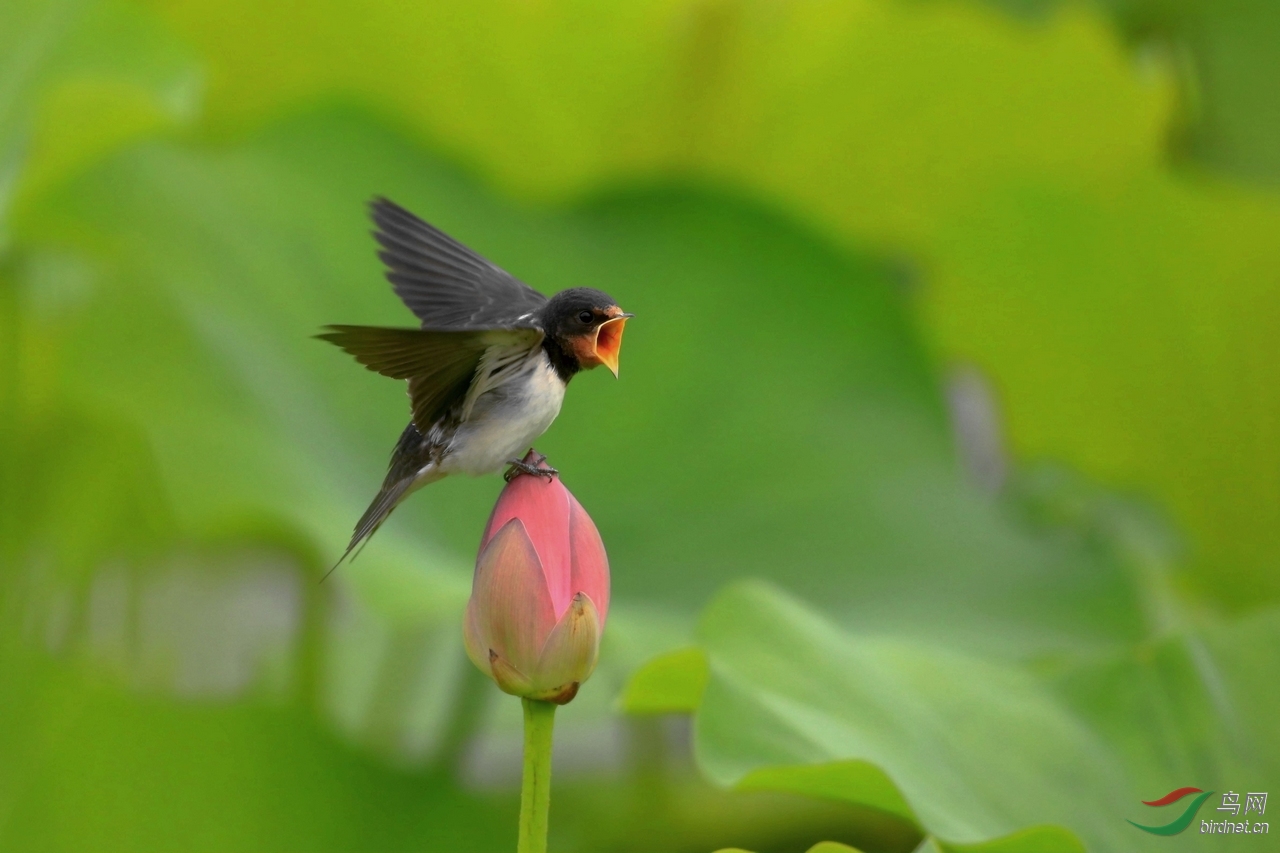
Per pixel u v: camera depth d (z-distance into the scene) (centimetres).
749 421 516
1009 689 495
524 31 552
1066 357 604
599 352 487
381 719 509
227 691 508
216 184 512
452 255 495
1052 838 479
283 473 500
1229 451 588
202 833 489
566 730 519
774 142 592
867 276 521
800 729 486
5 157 502
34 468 503
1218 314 582
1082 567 512
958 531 513
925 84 576
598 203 527
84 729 491
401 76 571
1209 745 491
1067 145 595
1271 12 585
